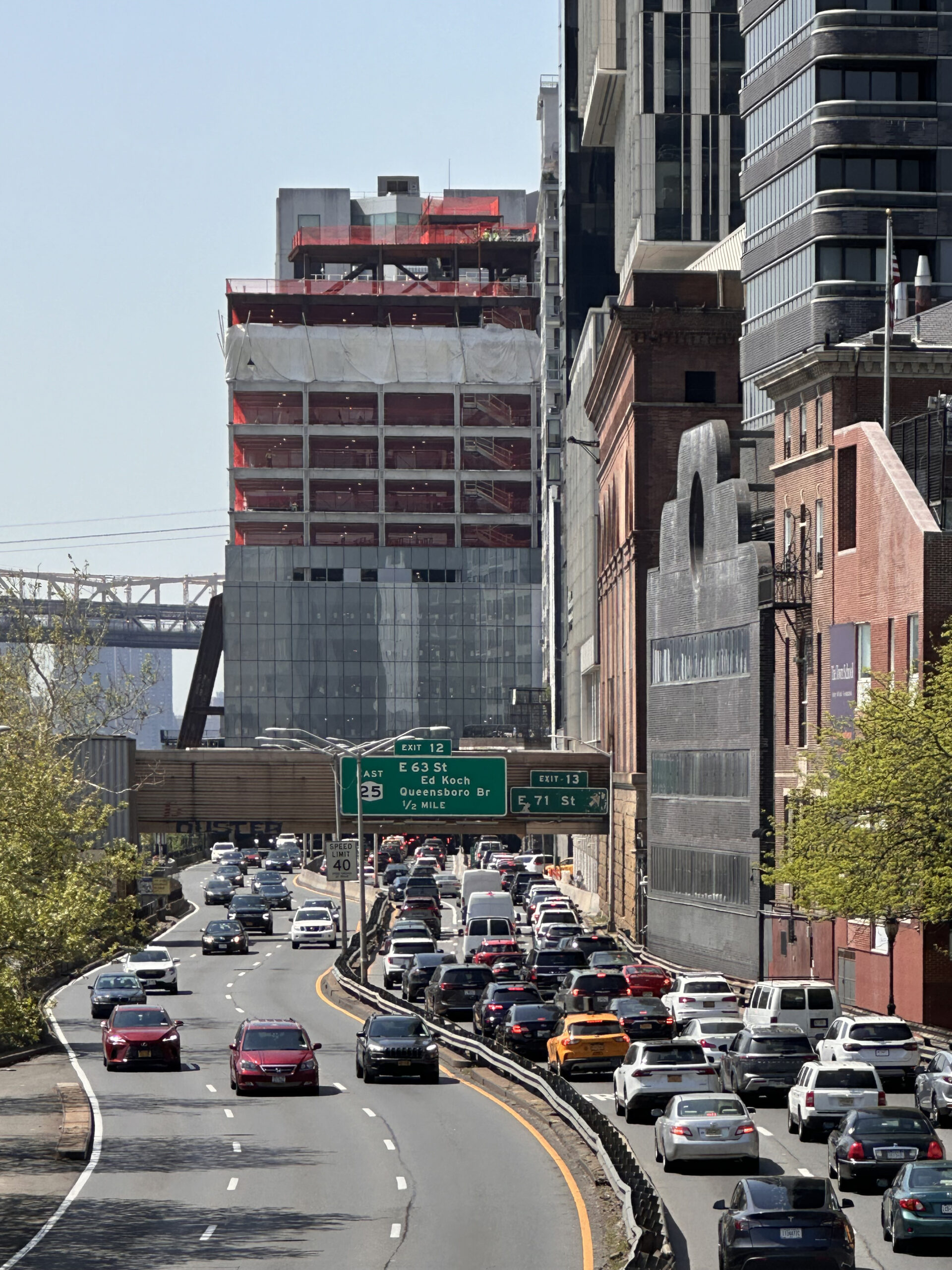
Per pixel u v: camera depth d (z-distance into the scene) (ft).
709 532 389.39
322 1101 224.33
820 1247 112.47
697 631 396.78
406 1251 132.57
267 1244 135.95
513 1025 258.16
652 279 512.22
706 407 498.28
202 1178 167.63
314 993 370.73
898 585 293.23
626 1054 208.23
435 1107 218.18
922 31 446.60
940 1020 271.08
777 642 350.84
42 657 451.12
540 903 486.38
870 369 333.83
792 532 350.84
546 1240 136.05
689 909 398.62
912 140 446.19
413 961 364.99
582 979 281.74
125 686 574.15
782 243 464.24
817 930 315.58
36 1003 191.83
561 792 513.45
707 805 385.09
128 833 490.08
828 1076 177.37
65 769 311.68
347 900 654.94
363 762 500.74
